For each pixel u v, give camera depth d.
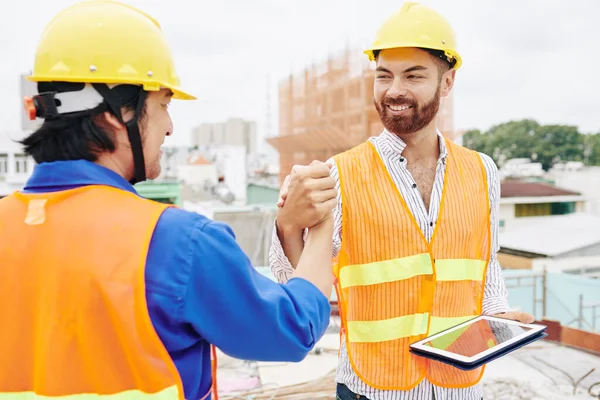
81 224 1.06
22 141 1.15
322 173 1.40
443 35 1.92
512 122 80.06
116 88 1.12
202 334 1.09
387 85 1.97
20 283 1.07
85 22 1.12
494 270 2.19
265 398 4.44
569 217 20.50
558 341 5.90
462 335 1.74
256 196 34.69
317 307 1.24
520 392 4.55
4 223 1.12
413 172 2.04
